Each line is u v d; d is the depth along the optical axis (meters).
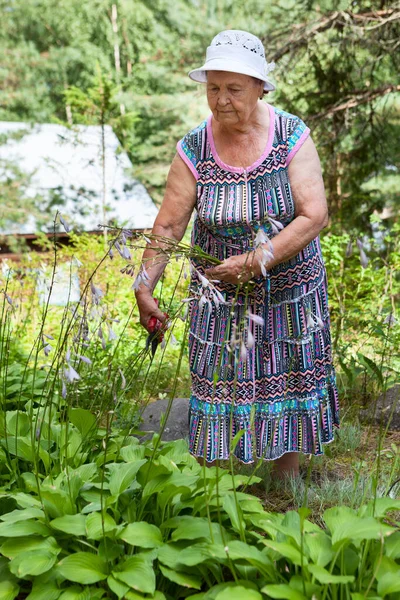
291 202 3.24
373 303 7.46
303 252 3.34
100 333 2.90
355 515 2.56
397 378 4.59
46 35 25.38
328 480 3.71
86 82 24.36
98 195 17.45
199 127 3.35
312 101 12.40
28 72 23.84
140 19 24.30
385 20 10.22
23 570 2.46
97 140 18.50
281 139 3.23
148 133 21.00
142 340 6.76
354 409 4.85
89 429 3.41
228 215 3.25
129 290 8.57
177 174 3.37
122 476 2.88
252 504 2.79
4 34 24.83
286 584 2.39
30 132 19.53
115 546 2.64
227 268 3.14
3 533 2.61
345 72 12.04
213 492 2.83
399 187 14.24
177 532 2.60
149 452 3.20
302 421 3.47
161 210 3.43
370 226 12.70
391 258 8.26
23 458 3.30
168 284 7.42
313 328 3.08
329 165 12.41
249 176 3.24
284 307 3.36
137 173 18.62
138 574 2.45
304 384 3.43
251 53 3.05
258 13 19.28
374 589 2.41
